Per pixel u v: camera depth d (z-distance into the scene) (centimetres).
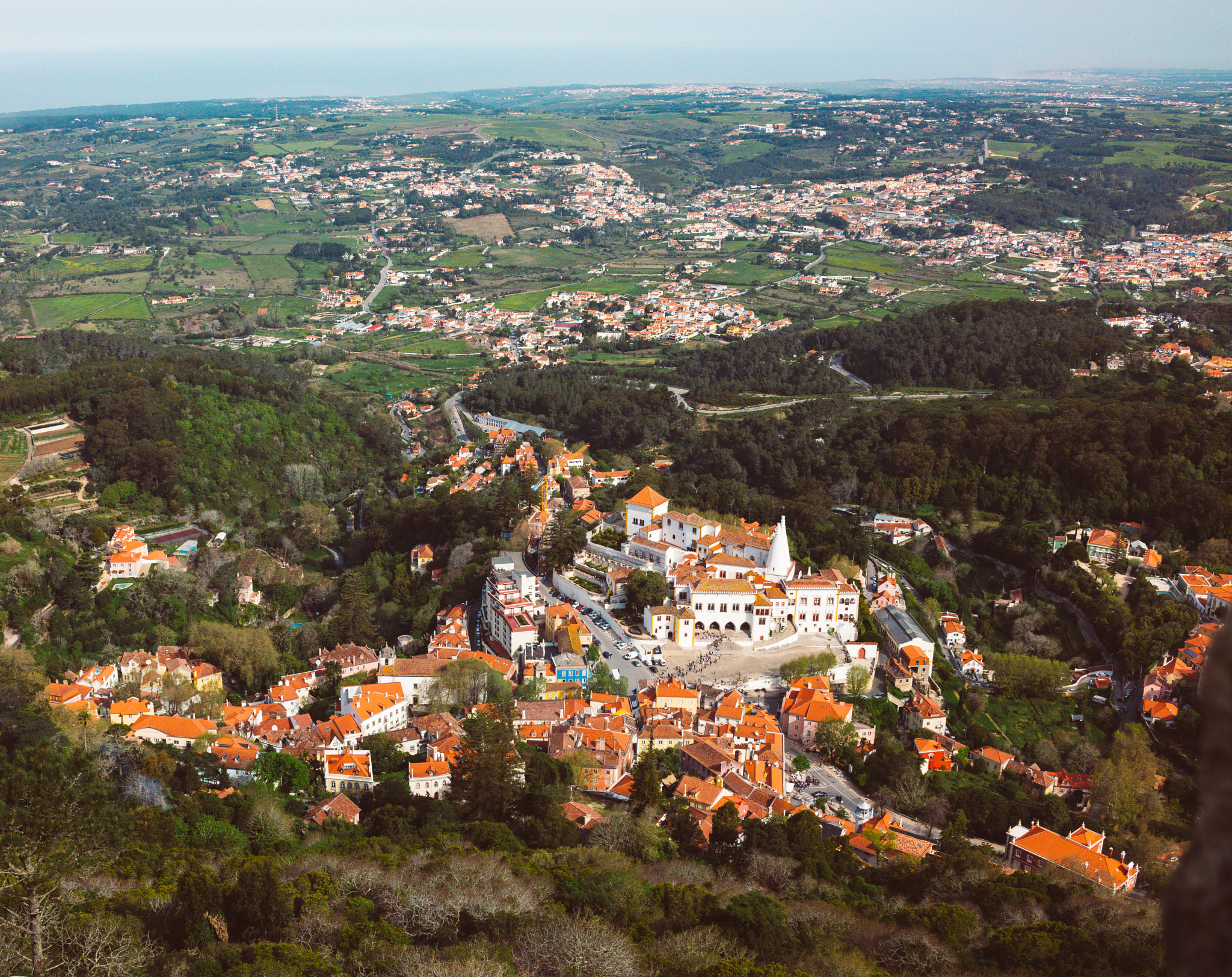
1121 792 17412
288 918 10925
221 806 14750
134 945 9781
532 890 11844
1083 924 12488
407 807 14825
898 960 11419
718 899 12225
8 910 8906
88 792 9431
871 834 15400
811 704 19300
